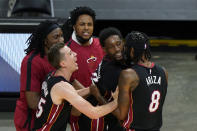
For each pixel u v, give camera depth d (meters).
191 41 27.77
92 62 8.66
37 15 20.36
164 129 13.70
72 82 8.52
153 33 28.23
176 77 20.36
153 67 6.83
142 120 6.83
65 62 7.02
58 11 24.75
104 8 25.12
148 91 6.68
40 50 8.05
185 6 25.31
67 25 9.11
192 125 14.10
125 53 7.04
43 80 8.09
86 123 8.49
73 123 8.70
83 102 6.84
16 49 13.61
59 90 6.82
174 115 15.15
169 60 23.94
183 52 26.03
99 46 8.79
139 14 25.34
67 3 24.70
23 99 8.15
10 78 13.84
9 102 13.97
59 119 7.18
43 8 20.86
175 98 17.12
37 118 7.34
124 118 6.95
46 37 7.91
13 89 13.92
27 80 7.96
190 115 15.12
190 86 18.83
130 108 6.81
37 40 8.01
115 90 7.86
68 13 24.75
